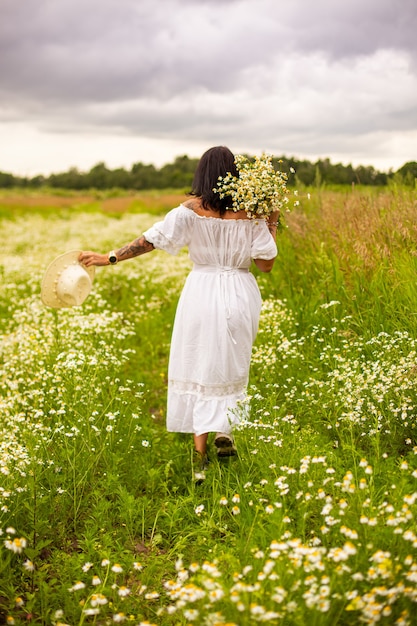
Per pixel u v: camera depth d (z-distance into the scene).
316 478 3.32
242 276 4.24
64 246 14.80
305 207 8.10
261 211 4.08
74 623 2.79
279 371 5.06
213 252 4.16
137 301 8.34
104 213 27.16
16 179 56.22
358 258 6.00
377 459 3.58
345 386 4.23
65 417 4.20
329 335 5.41
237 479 3.67
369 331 5.18
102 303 7.16
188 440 4.59
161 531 3.53
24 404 4.50
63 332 5.87
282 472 3.49
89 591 2.97
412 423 3.95
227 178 3.96
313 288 6.54
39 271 10.37
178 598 2.75
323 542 2.91
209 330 4.12
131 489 3.91
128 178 47.62
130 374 6.02
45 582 2.98
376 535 2.71
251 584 2.56
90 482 3.80
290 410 4.55
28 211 28.89
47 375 4.77
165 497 3.78
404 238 5.88
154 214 25.09
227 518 3.59
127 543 3.42
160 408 5.41
